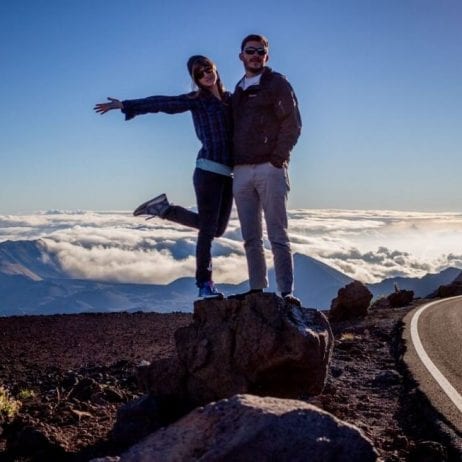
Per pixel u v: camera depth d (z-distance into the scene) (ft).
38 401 32.81
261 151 24.57
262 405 14.06
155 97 24.79
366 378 36.52
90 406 29.22
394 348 48.91
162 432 14.66
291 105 24.22
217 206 25.20
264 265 25.62
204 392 24.49
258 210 25.63
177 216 25.41
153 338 57.98
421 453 21.61
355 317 74.13
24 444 22.84
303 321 24.35
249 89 24.56
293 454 13.07
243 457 13.00
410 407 28.89
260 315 23.88
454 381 33.37
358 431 13.62
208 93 25.05
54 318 73.05
